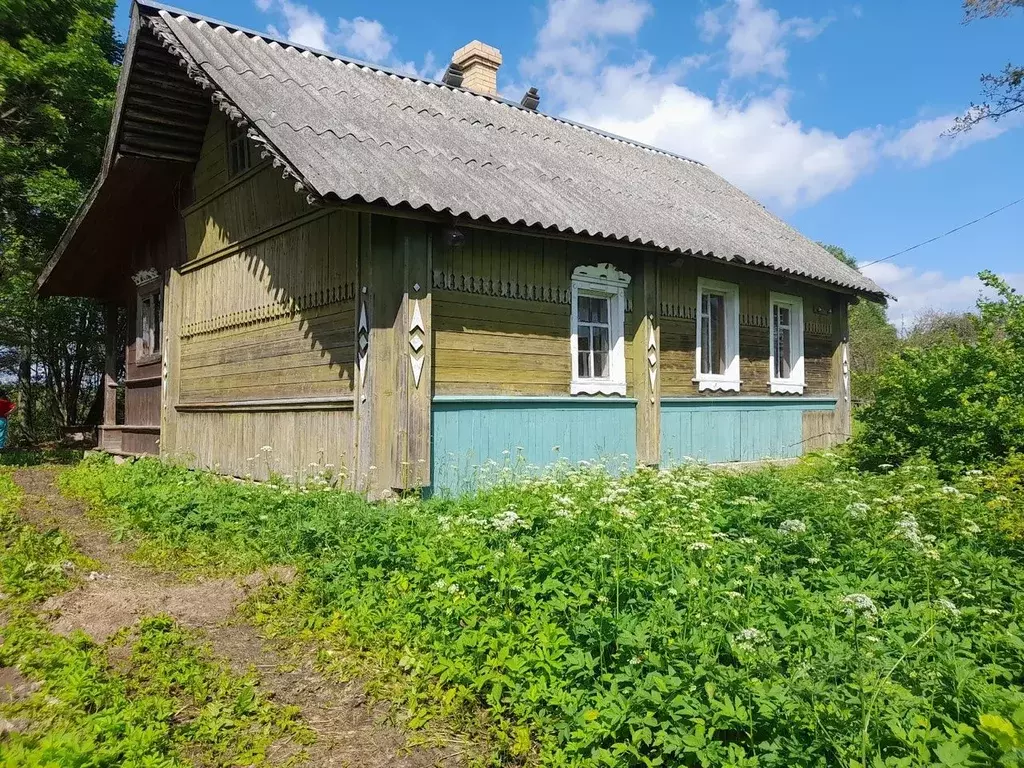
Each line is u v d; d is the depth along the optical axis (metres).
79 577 5.15
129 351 12.23
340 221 7.08
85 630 4.24
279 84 7.71
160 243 10.97
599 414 8.62
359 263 6.75
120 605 4.64
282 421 7.93
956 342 9.33
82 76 14.89
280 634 4.33
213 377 9.39
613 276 8.82
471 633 3.78
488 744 3.26
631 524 4.88
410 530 5.38
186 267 10.09
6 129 14.83
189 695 3.60
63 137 15.08
